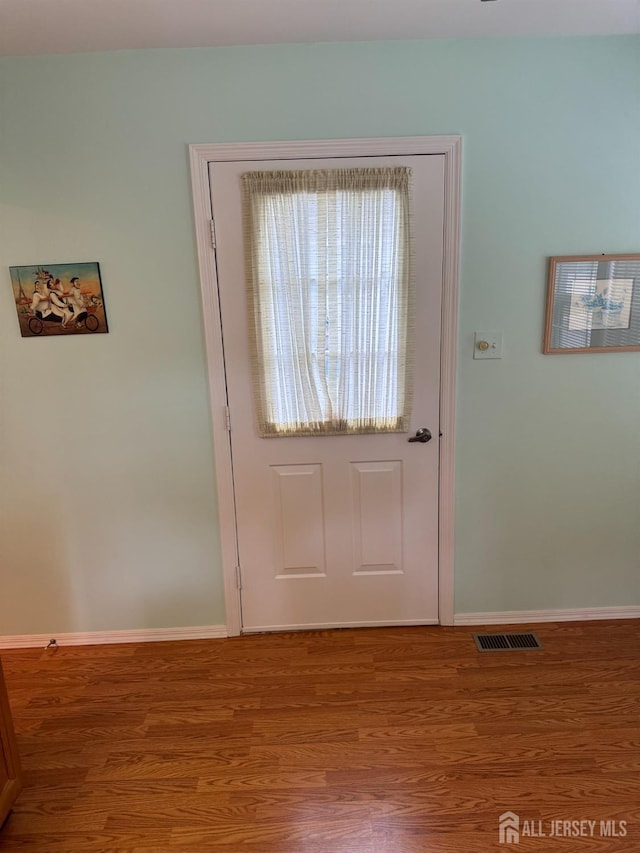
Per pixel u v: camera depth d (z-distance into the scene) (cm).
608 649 215
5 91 186
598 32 183
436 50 185
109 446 214
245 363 208
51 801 155
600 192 196
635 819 144
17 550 223
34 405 210
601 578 231
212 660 217
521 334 207
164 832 145
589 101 189
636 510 225
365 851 138
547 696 190
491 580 230
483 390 212
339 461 217
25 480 217
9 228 195
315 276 199
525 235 199
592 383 212
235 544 224
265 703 191
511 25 177
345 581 229
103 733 180
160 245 198
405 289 200
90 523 221
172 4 156
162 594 228
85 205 194
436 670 205
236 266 199
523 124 191
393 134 191
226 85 187
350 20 170
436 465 218
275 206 194
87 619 230
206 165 191
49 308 202
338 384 209
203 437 214
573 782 155
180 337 205
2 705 146
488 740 171
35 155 190
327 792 155
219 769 164
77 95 187
